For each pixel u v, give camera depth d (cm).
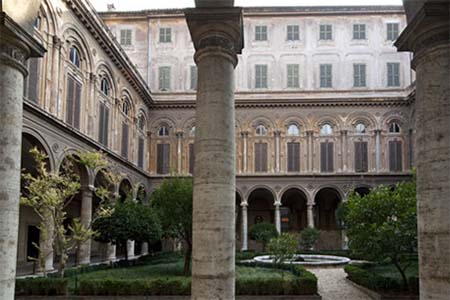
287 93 4362
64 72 2433
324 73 4412
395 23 4450
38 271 2125
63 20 2414
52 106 2286
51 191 1780
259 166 4281
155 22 4522
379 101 4269
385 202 1716
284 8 4491
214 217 821
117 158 3198
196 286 814
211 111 848
